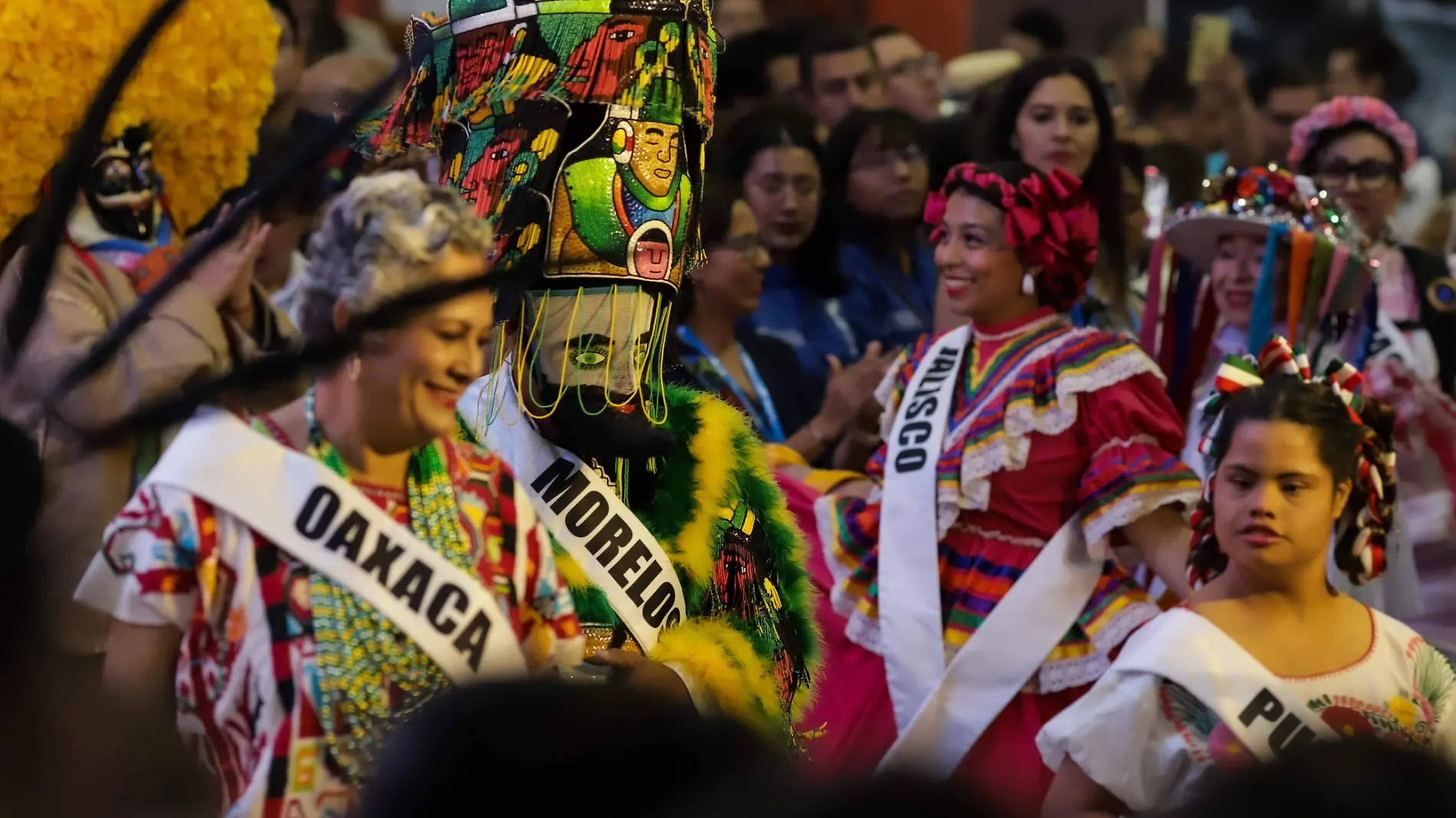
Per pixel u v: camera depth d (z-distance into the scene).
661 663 4.65
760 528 5.28
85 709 3.29
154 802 3.28
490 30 4.85
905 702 7.00
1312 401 5.46
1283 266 8.27
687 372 5.60
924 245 11.28
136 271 6.04
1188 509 6.74
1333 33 15.54
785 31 13.26
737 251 8.78
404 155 5.80
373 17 16.20
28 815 3.14
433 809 2.53
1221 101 15.72
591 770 2.53
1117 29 19.52
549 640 4.34
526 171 4.70
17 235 5.95
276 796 3.85
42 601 3.38
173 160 6.60
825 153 10.60
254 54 6.63
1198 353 8.59
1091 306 9.63
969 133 11.12
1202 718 5.36
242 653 3.91
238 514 3.92
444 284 3.83
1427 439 9.03
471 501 4.25
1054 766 5.55
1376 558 5.81
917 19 19.45
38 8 5.75
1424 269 10.00
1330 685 5.39
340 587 3.95
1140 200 11.21
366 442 4.07
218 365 5.98
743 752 2.58
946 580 7.09
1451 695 5.50
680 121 4.94
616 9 4.80
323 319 3.97
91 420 4.13
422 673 3.99
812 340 10.20
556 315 4.80
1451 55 20.59
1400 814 2.67
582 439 4.81
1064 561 6.85
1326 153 10.34
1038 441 6.89
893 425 7.41
